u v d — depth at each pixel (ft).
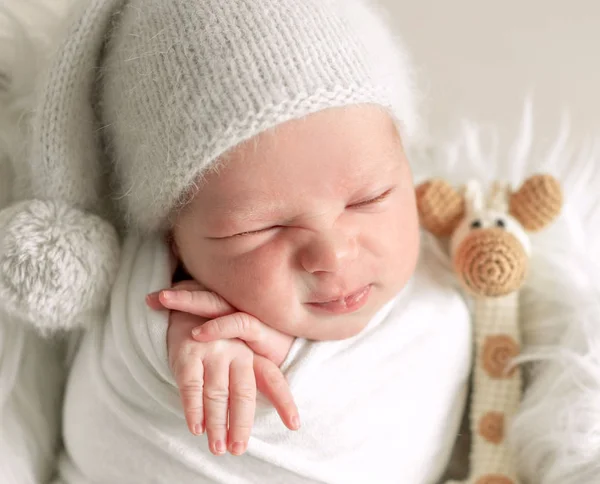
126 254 2.83
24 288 2.55
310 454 2.59
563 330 2.87
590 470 2.61
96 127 2.85
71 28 2.64
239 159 2.32
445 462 2.91
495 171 3.26
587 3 3.75
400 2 3.89
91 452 2.68
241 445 2.23
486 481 2.78
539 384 2.80
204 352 2.39
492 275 2.73
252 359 2.44
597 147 3.22
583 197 3.14
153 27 2.54
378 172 2.45
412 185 2.73
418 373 2.81
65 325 2.73
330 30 2.50
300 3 2.50
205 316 2.53
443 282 3.00
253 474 2.56
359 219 2.50
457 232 2.94
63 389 3.03
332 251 2.39
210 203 2.40
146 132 2.52
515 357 2.87
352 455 2.64
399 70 2.89
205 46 2.40
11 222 2.60
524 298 3.02
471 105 3.64
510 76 3.68
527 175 3.21
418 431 2.79
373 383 2.71
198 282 2.65
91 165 2.85
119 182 2.85
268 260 2.43
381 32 2.85
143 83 2.52
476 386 2.94
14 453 2.77
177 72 2.42
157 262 2.74
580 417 2.62
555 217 2.89
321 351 2.60
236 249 2.45
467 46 3.79
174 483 2.54
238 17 2.42
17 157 2.91
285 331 2.56
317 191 2.35
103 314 2.78
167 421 2.55
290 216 2.38
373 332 2.76
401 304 2.89
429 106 3.62
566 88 3.61
